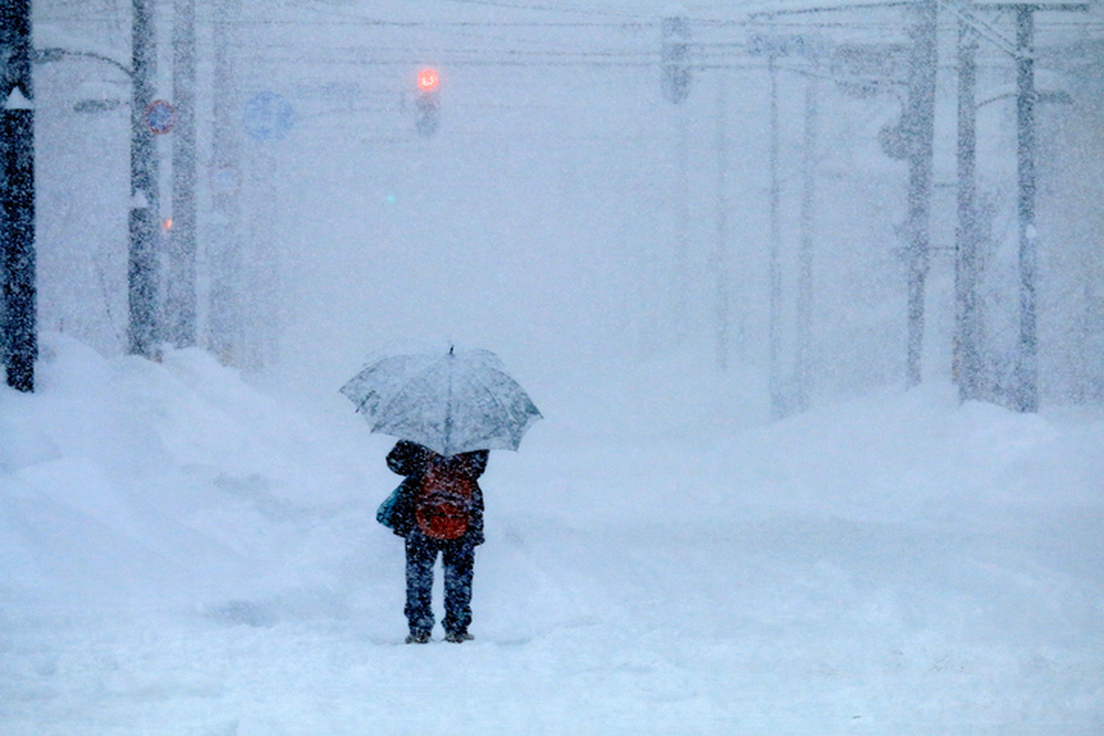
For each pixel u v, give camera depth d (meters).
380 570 36.25
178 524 36.16
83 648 21.02
